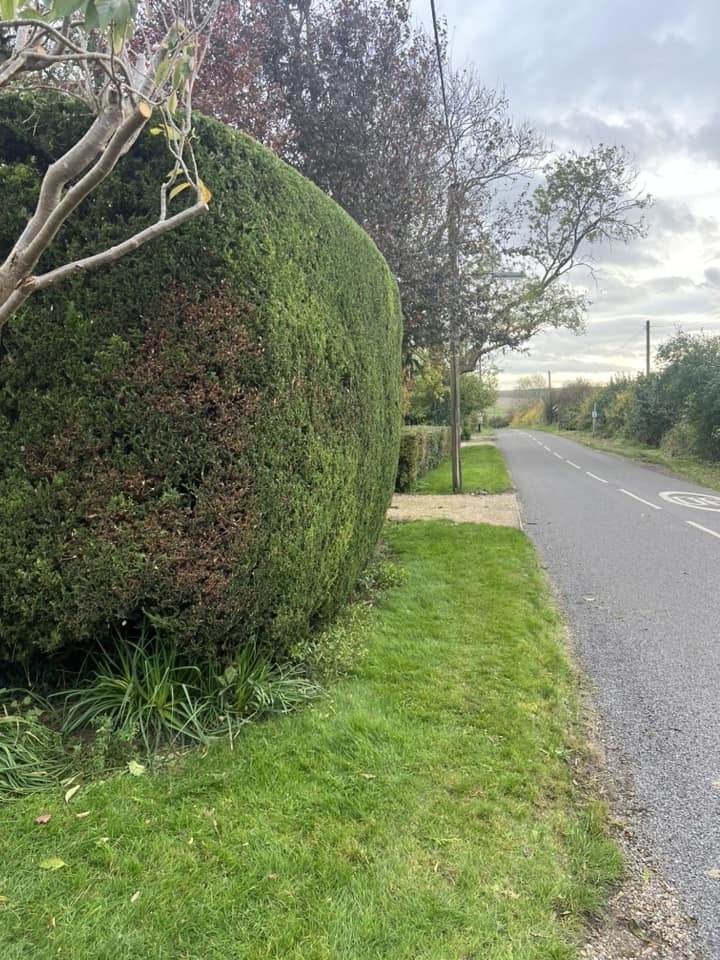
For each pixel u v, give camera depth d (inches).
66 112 117.1
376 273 218.8
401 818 98.2
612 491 585.0
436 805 102.2
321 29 328.2
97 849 86.9
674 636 199.9
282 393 131.9
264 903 79.3
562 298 901.2
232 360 120.9
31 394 114.5
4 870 82.3
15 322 113.6
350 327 179.5
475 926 77.7
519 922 79.4
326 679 146.7
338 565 173.6
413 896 81.8
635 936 80.5
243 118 279.7
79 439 114.9
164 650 123.5
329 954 72.1
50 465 114.5
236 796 100.7
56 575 114.0
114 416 116.1
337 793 102.8
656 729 139.2
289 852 88.4
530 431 2327.8
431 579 246.5
